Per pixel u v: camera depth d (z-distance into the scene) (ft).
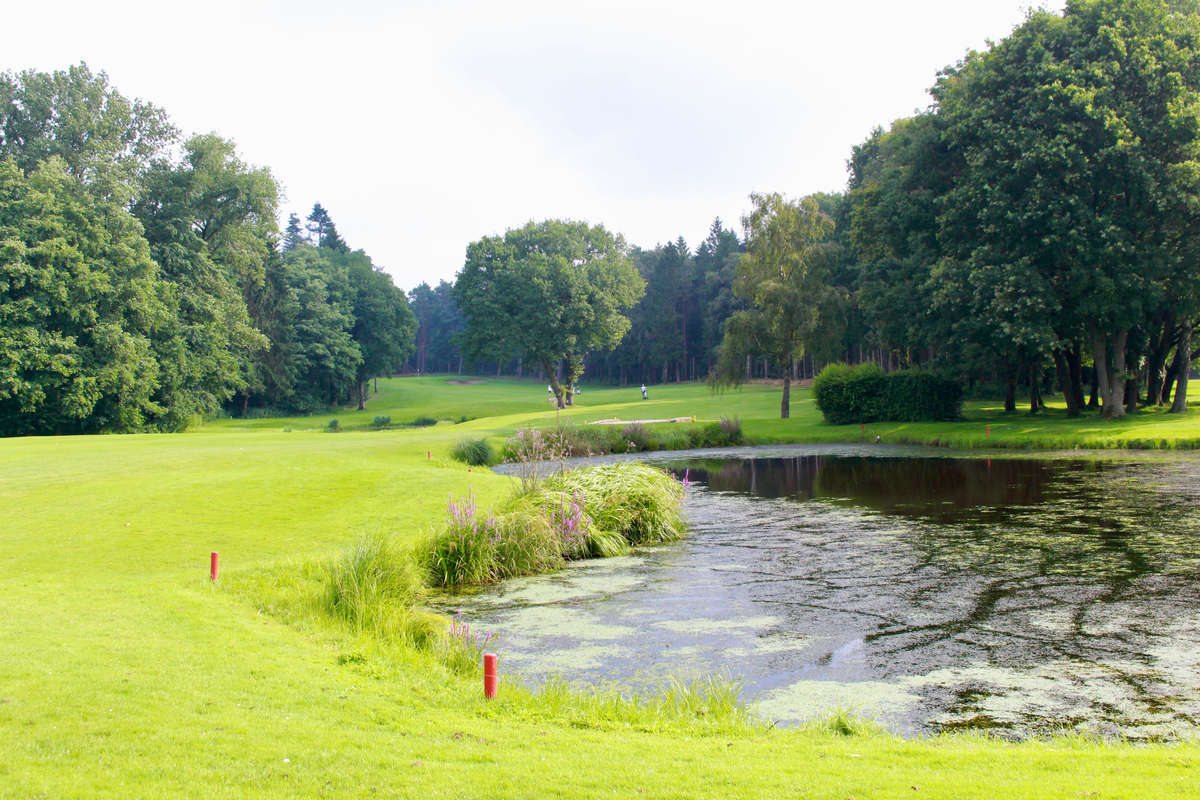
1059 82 114.21
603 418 174.40
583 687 29.09
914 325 148.46
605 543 55.47
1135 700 27.17
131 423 157.99
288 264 263.70
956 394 153.79
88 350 148.56
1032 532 57.06
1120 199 118.01
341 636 31.96
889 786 17.02
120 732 19.51
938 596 41.65
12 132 166.91
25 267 138.00
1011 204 119.03
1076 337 131.13
